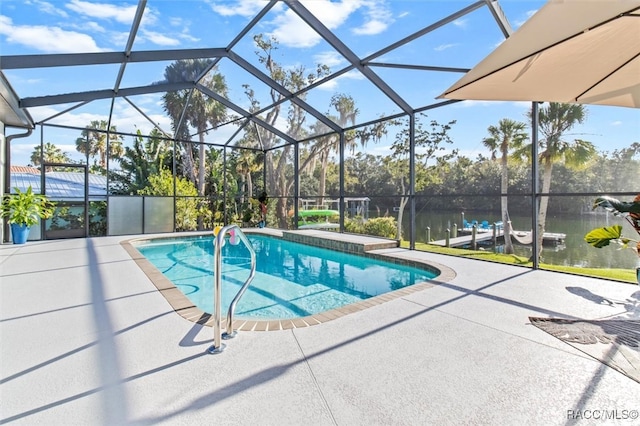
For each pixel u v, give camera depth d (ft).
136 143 35.17
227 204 41.50
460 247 42.09
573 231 37.70
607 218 34.14
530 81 9.62
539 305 11.68
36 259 20.10
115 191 33.71
